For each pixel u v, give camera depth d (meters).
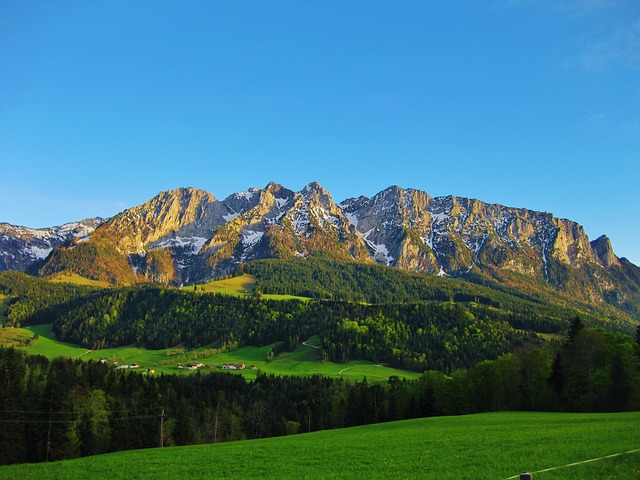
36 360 198.00
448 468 45.53
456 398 140.00
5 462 102.25
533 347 169.62
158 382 167.38
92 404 125.69
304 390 197.00
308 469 51.59
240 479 48.41
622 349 115.50
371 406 151.00
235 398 187.38
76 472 59.38
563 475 37.72
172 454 72.94
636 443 50.06
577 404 112.81
